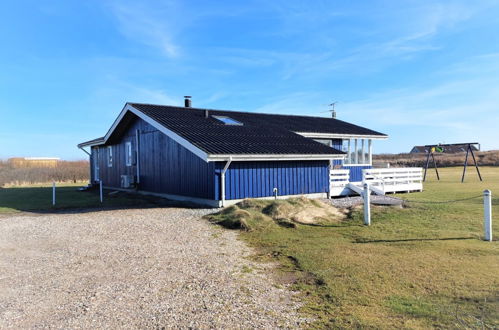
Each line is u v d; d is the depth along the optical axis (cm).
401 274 480
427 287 430
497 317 346
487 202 659
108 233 782
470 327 327
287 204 951
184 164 1301
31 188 2133
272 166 1249
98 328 342
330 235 739
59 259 588
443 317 350
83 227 852
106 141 1866
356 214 938
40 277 498
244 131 1434
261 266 542
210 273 507
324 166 1395
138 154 1662
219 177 1133
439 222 831
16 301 414
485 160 4162
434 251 590
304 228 813
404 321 345
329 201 1248
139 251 629
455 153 5228
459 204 1077
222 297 417
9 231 821
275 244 675
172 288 447
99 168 2155
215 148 1097
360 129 1984
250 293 430
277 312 375
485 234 662
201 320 356
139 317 364
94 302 406
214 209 1083
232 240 713
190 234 765
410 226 799
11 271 528
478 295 401
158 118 1373
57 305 400
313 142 1466
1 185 2403
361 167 1867
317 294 424
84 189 1925
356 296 412
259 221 849
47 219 977
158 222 898
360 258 561
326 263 541
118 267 538
